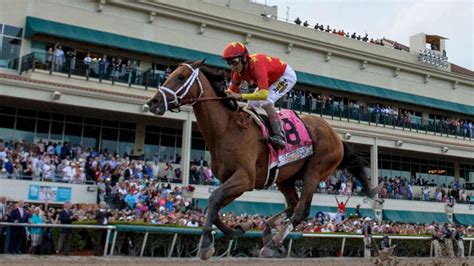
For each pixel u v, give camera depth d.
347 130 28.81
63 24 23.72
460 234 20.86
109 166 20.12
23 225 10.87
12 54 22.53
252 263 11.55
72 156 20.86
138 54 25.67
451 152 33.59
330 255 16.58
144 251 13.09
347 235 16.83
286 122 6.38
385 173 34.44
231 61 5.89
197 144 27.47
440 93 37.19
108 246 12.67
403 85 35.25
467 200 34.12
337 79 32.19
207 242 5.14
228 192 5.37
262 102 6.09
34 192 18.11
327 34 32.41
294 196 6.89
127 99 22.64
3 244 11.88
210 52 27.75
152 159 25.58
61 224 11.61
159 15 26.34
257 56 6.03
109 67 23.41
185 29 27.17
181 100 5.59
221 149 5.65
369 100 33.88
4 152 18.17
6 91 20.05
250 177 5.59
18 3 22.89
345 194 27.67
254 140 5.79
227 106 5.77
